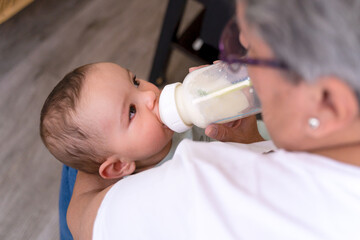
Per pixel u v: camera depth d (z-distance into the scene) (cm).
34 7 187
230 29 43
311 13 29
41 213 147
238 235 38
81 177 87
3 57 176
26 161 155
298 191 39
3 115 164
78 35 182
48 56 176
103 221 51
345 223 37
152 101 82
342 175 38
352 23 29
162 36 135
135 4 190
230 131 73
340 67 30
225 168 45
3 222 146
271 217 38
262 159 44
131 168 87
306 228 37
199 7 187
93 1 190
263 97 41
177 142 94
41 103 166
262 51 35
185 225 41
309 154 42
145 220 44
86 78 82
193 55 139
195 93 70
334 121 35
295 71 33
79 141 82
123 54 178
